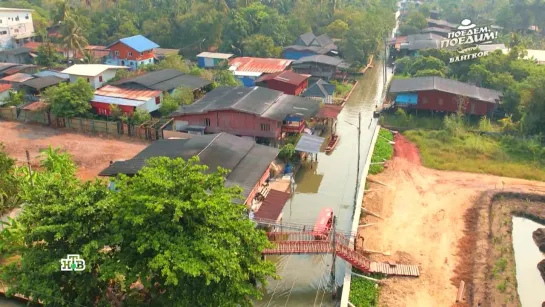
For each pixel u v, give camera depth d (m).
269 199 36.59
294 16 103.75
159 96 60.16
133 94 59.62
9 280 22.83
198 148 39.75
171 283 21.00
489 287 28.94
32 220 22.11
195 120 52.62
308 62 78.31
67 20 80.25
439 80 63.25
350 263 30.72
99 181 24.34
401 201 40.19
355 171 47.56
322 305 29.16
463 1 144.38
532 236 35.28
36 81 66.75
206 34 97.31
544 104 50.22
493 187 41.97
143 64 81.81
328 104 61.34
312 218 38.78
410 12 136.25
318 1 108.50
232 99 54.22
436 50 79.06
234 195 24.50
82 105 57.44
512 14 113.56
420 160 48.22
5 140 53.91
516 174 44.34
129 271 21.23
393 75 83.00
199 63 87.06
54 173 35.22
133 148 51.88
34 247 22.94
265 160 40.31
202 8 101.00
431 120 57.78
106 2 113.44
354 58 88.25
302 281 31.36
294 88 66.25
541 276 30.88
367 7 121.06
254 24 96.69
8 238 30.39
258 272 23.61
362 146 53.47
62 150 51.19
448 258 32.44
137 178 22.80
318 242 30.97
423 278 30.41
